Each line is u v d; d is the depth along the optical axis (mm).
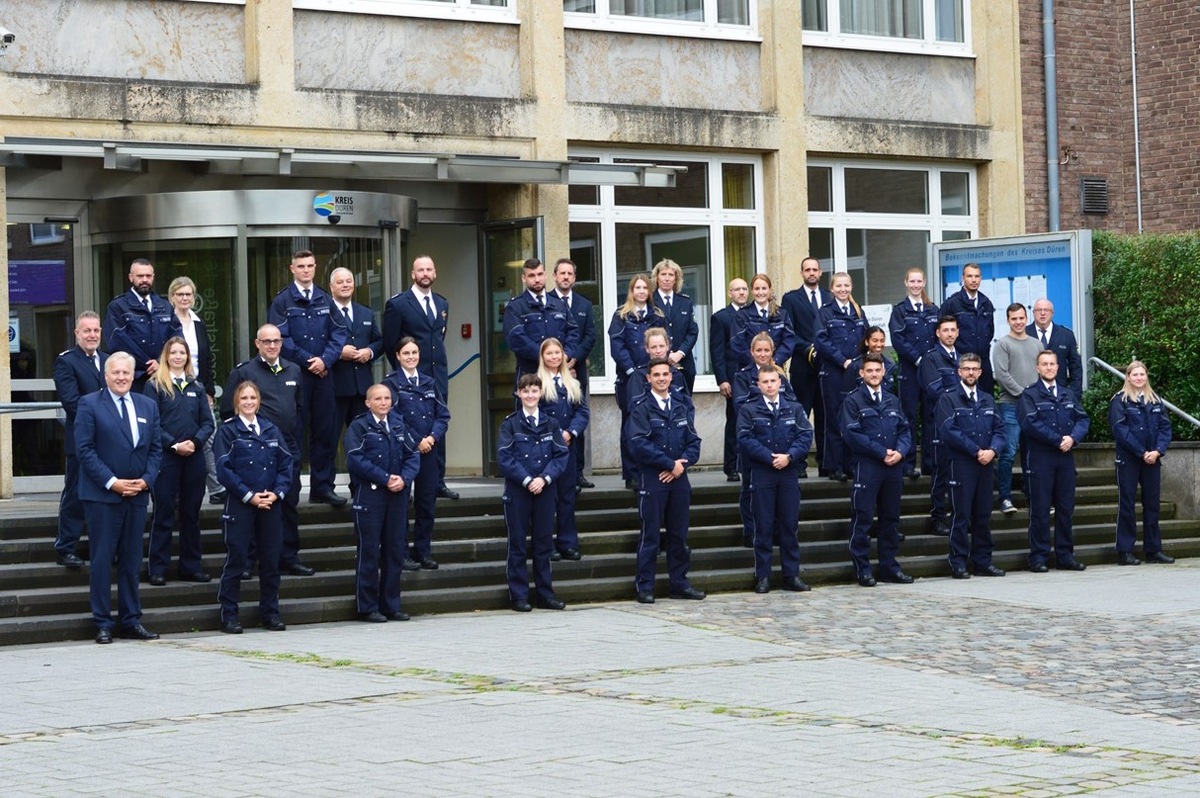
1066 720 8781
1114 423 16750
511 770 7559
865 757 7832
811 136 20547
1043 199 22188
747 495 15359
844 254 21109
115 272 16625
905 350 16984
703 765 7660
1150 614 12852
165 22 16922
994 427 15656
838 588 14930
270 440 12641
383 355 17000
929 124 21344
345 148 17531
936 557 15922
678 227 20047
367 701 9359
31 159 16188
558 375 14344
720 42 20141
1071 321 18922
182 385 12969
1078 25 22438
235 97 17016
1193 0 22359
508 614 13461
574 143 19188
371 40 17906
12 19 16188
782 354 16375
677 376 15164
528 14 18688
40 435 16859
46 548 13203
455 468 19250
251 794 7129
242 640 12078
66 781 7410
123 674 10430
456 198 18688
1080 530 17234
